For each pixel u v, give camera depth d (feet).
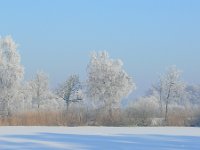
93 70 154.51
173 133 89.66
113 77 153.69
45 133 86.33
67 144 65.72
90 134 85.25
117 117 122.11
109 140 72.49
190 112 126.93
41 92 185.37
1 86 139.64
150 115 125.39
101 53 156.35
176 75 165.68
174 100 165.68
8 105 138.82
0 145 63.93
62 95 157.79
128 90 154.40
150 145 65.16
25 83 145.07
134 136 81.10
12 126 112.57
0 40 142.92
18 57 142.82
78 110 125.29
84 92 156.35
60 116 120.78
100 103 152.76
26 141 69.56
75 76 158.30
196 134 86.89
